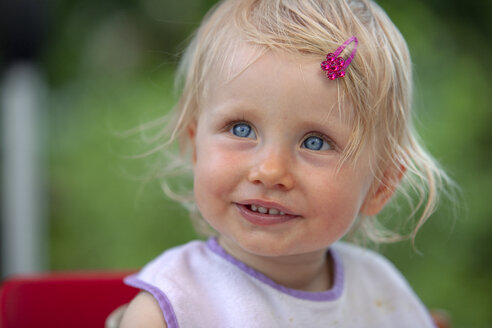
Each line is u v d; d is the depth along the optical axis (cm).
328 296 76
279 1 72
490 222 159
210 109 71
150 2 196
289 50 69
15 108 127
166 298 71
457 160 155
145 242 152
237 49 70
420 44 162
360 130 70
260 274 74
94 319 84
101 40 192
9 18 122
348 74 69
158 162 91
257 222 70
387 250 154
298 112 68
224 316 72
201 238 145
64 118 168
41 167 149
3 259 126
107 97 170
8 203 127
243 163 69
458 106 161
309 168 69
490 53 179
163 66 177
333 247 82
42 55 174
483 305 158
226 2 75
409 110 76
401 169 75
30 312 83
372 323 79
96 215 154
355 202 71
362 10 73
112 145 153
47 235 153
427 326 81
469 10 182
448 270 157
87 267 154
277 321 73
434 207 80
